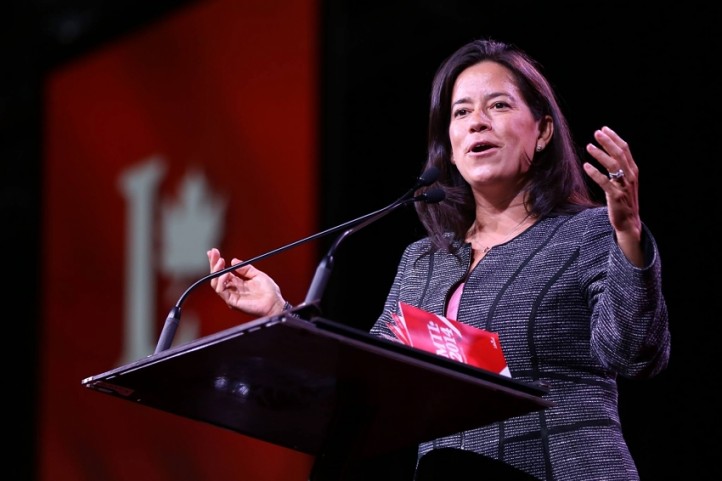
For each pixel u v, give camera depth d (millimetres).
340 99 12516
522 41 11992
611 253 4621
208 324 13180
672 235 10398
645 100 10891
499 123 5703
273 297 5527
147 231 14375
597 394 5008
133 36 15141
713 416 9883
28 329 18906
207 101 13797
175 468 13539
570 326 5078
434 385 4145
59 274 15898
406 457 11938
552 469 4855
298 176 12453
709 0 10664
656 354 4594
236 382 4406
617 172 4379
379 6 13695
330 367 4078
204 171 13695
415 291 5758
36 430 15859
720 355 9945
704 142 10430
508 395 4152
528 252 5379
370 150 13352
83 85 15984
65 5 17469
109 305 14828
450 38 13000
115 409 14539
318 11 12531
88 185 15570
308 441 5199
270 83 12984
